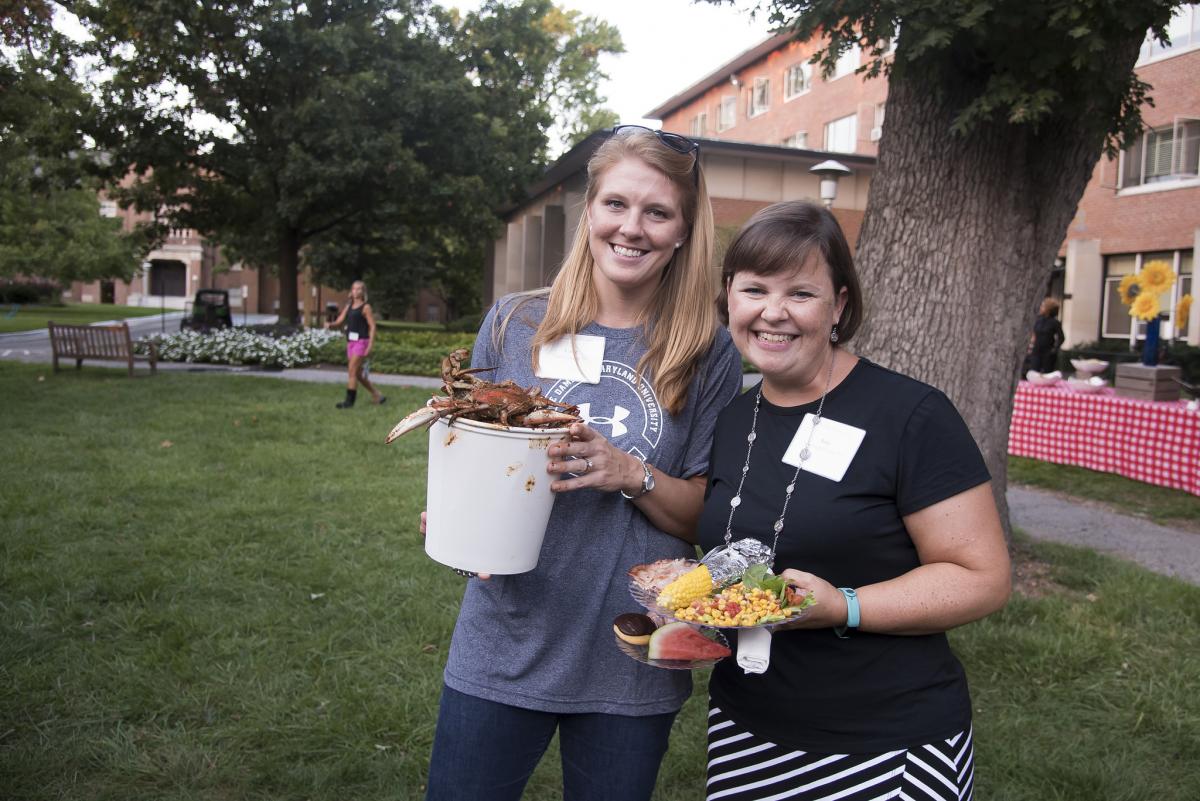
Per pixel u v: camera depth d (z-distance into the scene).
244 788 2.69
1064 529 6.46
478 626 1.65
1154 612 4.30
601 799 1.63
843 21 4.19
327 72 20.05
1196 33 17.36
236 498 6.02
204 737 2.94
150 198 21.98
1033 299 4.80
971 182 4.59
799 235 1.49
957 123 3.96
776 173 19.59
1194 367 15.75
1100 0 3.38
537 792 2.78
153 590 4.20
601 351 1.68
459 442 1.41
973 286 4.68
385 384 13.87
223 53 19.08
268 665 3.45
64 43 14.73
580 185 23.47
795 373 1.56
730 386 1.75
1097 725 3.19
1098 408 8.50
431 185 20.88
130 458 7.26
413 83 20.03
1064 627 4.02
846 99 26.25
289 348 17.36
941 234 4.67
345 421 9.65
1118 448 8.28
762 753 1.55
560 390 1.68
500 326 1.80
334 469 7.12
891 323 4.79
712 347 1.72
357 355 10.71
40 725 2.96
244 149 20.44
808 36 4.26
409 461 7.53
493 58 23.67
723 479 1.64
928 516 1.46
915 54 3.73
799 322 1.50
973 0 3.59
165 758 2.81
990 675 3.55
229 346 17.80
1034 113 3.71
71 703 3.10
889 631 1.44
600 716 1.63
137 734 2.95
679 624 1.41
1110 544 6.03
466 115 21.05
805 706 1.50
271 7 18.45
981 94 4.28
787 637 1.53
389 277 24.34
